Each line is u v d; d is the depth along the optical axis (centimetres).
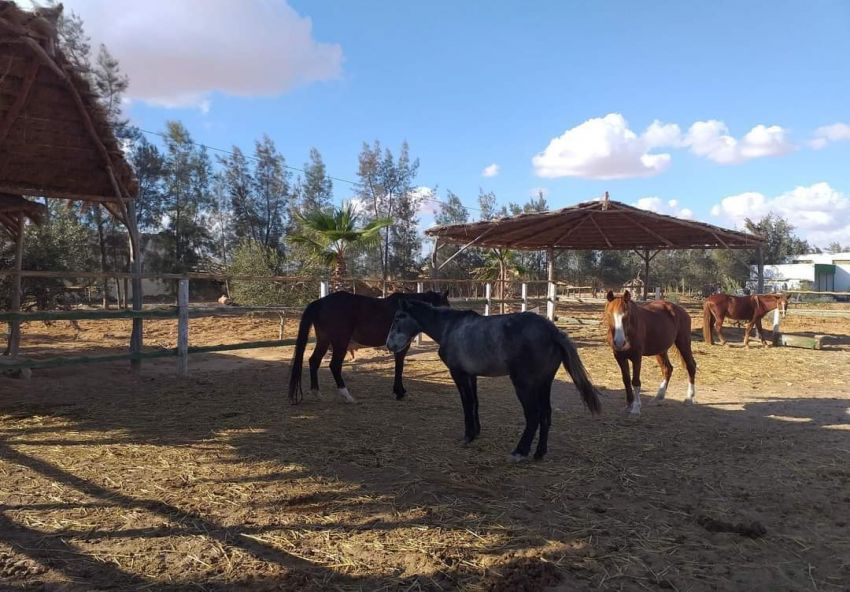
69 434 602
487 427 664
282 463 517
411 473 496
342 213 1809
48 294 1552
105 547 350
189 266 3953
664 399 848
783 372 1098
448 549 356
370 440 599
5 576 312
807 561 358
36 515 395
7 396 777
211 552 346
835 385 977
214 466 506
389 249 3950
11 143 801
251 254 2294
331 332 790
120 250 3728
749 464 543
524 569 334
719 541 383
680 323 805
